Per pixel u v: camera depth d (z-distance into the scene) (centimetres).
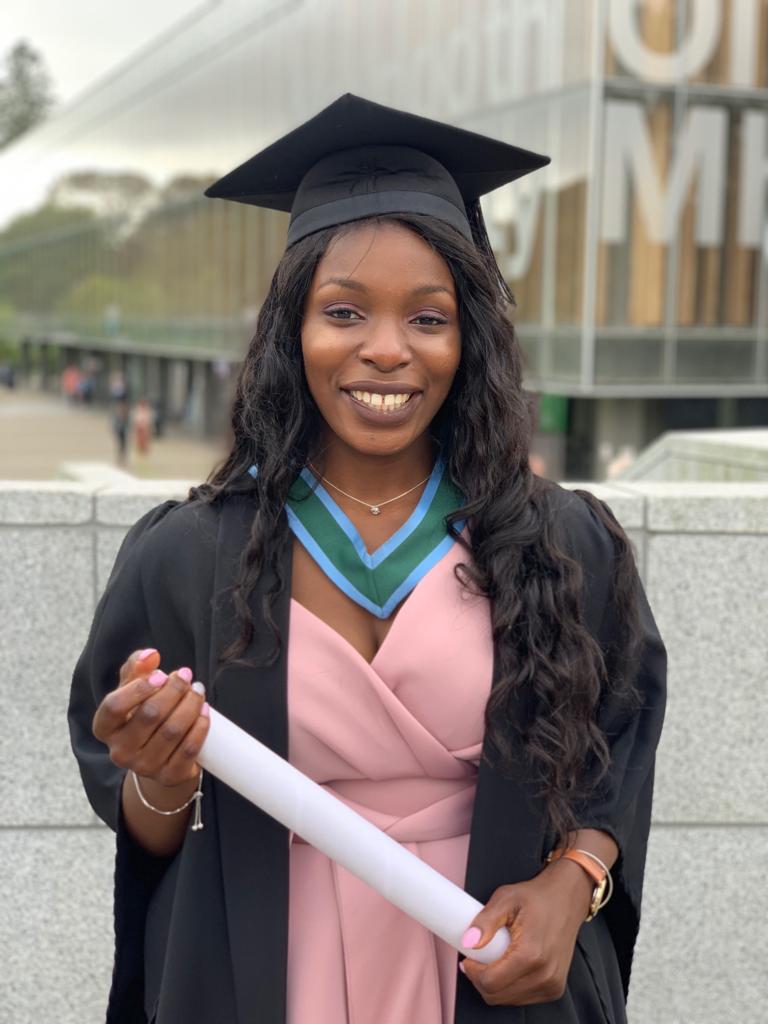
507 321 179
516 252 2359
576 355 2236
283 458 173
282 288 175
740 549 325
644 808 182
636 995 334
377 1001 170
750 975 336
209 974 170
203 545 174
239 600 167
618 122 2141
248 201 197
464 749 171
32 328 6981
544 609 170
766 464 556
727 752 330
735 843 333
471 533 176
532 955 158
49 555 318
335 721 167
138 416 3581
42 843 325
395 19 2709
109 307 5350
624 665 178
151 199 4672
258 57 3525
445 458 181
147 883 181
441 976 174
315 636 167
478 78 2431
